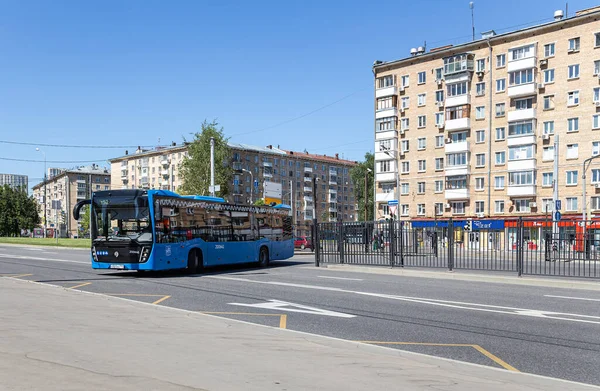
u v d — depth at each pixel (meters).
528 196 55.72
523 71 56.78
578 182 52.62
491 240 18.64
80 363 5.58
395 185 67.12
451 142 61.84
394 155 66.88
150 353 6.26
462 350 7.58
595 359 7.14
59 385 4.64
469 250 19.17
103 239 18.39
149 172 113.88
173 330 7.94
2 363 5.41
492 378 5.80
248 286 15.48
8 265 22.66
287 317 10.13
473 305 11.87
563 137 53.88
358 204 90.50
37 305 10.11
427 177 64.19
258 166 104.75
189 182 75.19
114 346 6.59
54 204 46.31
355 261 22.33
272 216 24.75
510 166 56.91
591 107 52.25
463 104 60.81
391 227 21.22
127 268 17.95
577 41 53.50
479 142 59.97
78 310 9.69
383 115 68.00
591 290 15.02
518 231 18.05
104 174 138.75
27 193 103.25
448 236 19.70
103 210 18.55
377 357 6.55
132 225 18.08
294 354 6.52
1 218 97.81
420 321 9.85
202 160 75.19
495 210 58.28
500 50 58.78
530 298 13.12
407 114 66.38
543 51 55.66
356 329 9.04
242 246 22.38
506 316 10.45
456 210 61.44
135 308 10.24
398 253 20.95
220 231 21.22
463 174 60.44
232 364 5.86
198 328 8.20
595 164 51.81
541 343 8.08
